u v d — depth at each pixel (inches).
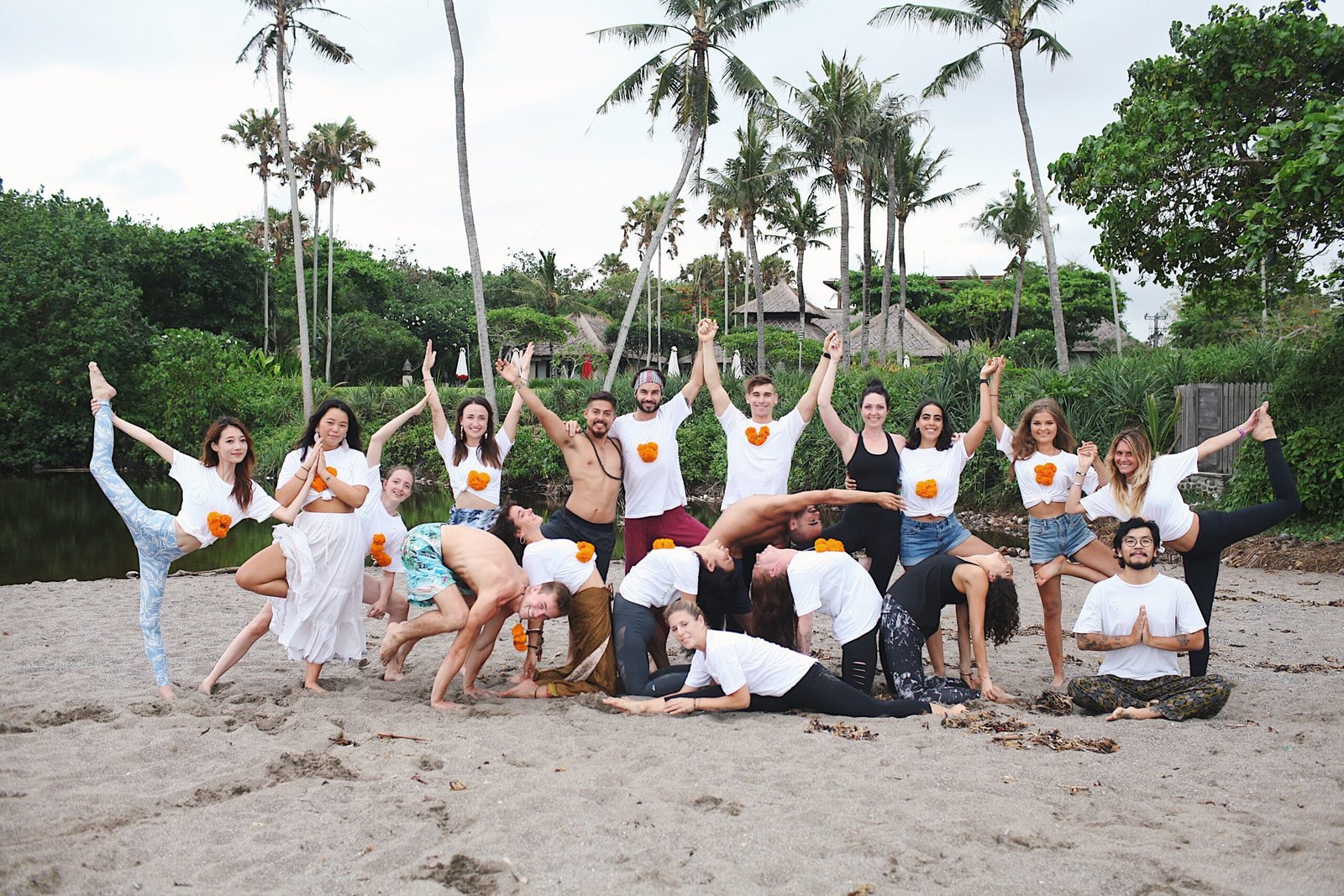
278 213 2057.1
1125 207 519.5
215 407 1212.5
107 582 399.5
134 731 185.2
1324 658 264.8
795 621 223.3
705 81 864.9
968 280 2453.2
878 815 141.6
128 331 1166.3
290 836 135.9
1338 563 423.2
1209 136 486.9
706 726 190.9
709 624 231.8
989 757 168.6
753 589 222.7
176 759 171.2
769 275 2613.2
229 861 127.7
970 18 906.7
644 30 862.5
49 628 299.3
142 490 903.1
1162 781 155.9
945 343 1776.6
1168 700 199.6
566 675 227.6
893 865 124.3
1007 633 228.5
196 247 1533.0
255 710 203.0
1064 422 241.1
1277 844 129.3
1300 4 472.7
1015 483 682.2
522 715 201.3
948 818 139.2
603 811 143.4
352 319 1784.0
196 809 147.2
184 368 1181.1
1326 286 481.4
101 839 134.6
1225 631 303.3
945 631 313.9
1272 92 471.8
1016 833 133.3
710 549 223.5
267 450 1093.1
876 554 240.5
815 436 798.5
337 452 224.2
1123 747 175.0
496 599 207.2
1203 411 631.2
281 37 951.6
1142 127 511.2
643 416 258.5
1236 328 1214.9
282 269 1840.6
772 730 187.9
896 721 195.9
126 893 119.3
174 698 212.2
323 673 244.1
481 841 132.7
